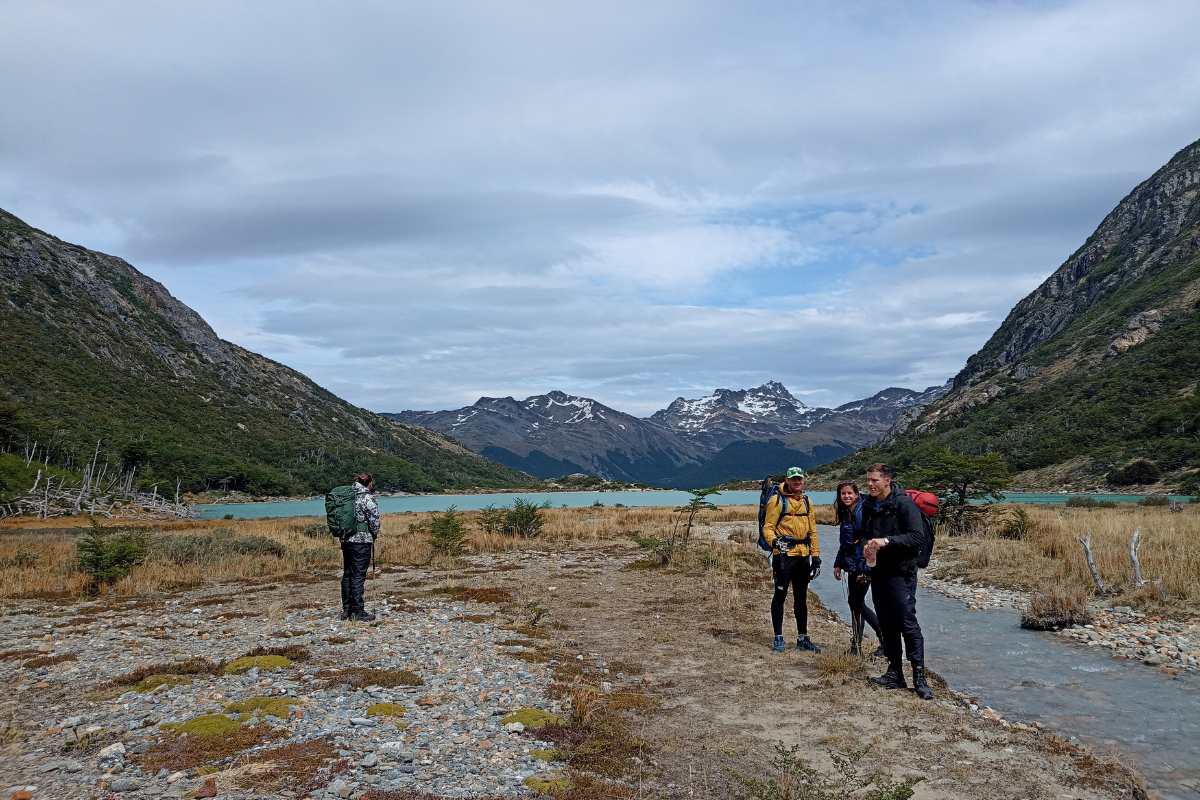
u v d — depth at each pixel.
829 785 4.35
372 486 10.49
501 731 5.39
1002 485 23.27
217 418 198.62
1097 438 105.19
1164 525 17.33
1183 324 132.50
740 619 10.26
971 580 14.95
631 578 14.77
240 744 4.98
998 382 175.38
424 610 10.98
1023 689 7.34
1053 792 4.44
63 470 76.62
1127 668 8.15
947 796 4.33
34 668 7.34
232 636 8.95
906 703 6.22
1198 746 5.68
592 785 4.36
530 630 9.36
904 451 140.75
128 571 13.97
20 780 4.36
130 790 4.21
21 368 147.25
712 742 5.23
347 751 4.89
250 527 31.78
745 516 38.59
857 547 7.52
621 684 6.88
